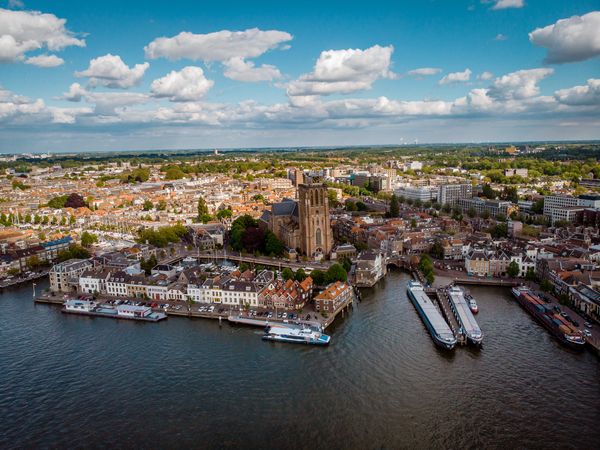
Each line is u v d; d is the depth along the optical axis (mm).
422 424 149250
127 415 156750
